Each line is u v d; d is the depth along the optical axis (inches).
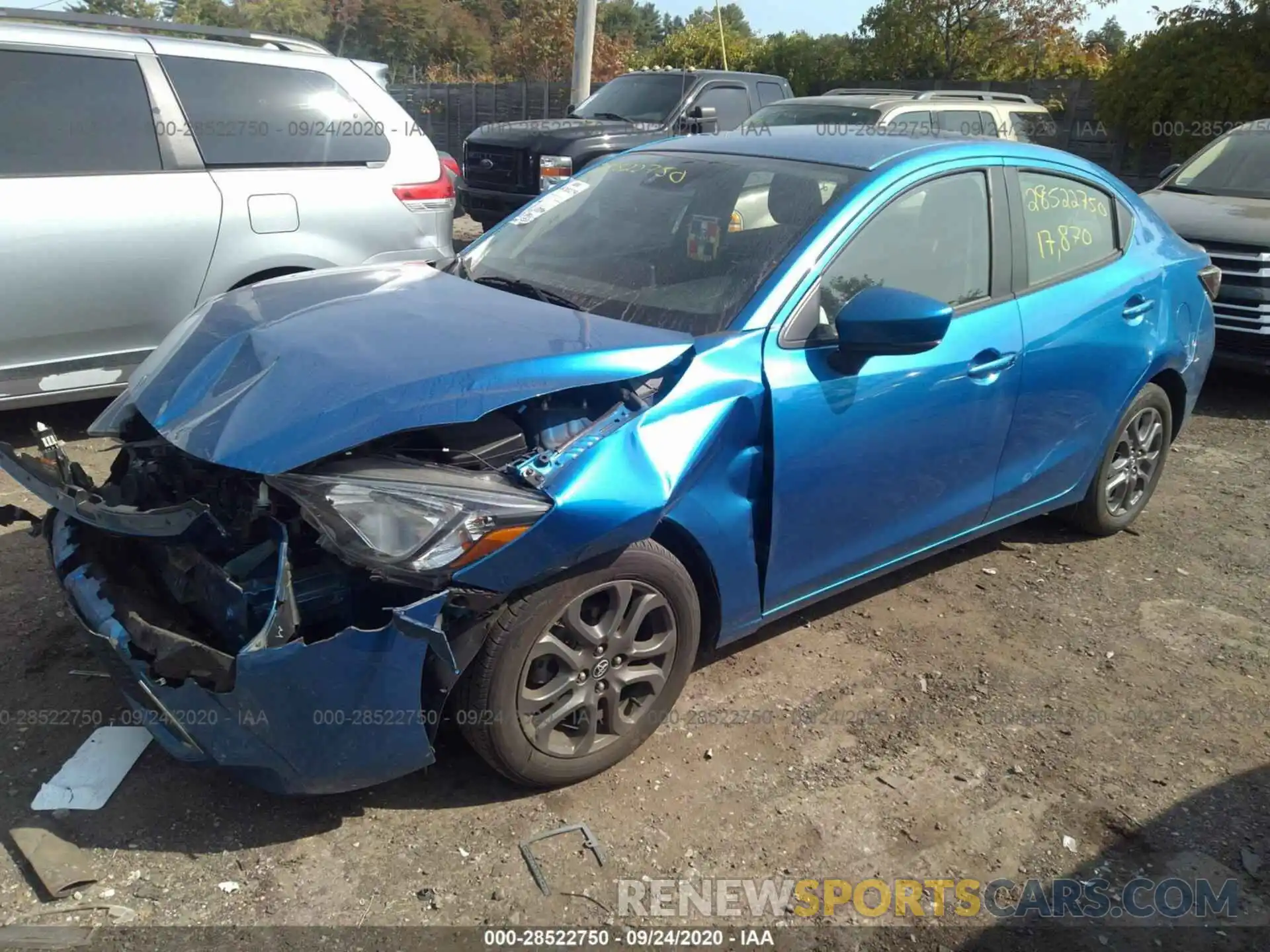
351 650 93.9
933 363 136.0
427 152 239.3
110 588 108.3
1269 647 155.5
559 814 112.1
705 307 126.0
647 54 1218.0
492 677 103.2
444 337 112.7
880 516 138.2
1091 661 149.5
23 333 190.2
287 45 229.5
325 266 222.2
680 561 120.5
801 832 112.0
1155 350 175.3
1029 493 164.2
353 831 108.2
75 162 193.3
